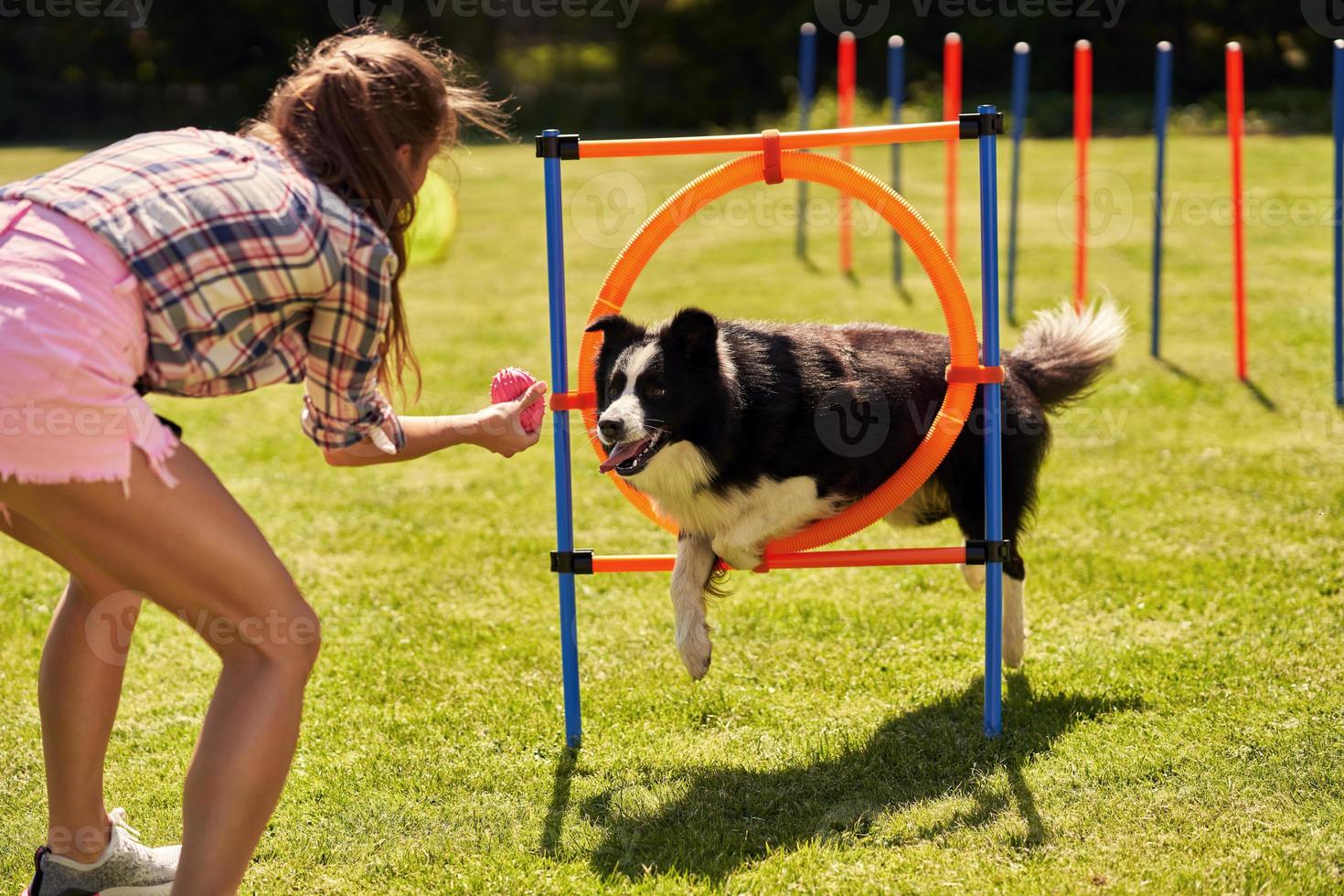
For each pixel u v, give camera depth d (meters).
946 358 3.68
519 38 24.55
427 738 3.36
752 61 23.83
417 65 2.16
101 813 2.48
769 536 3.37
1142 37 21.62
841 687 3.61
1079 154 7.91
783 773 3.09
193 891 2.01
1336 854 2.52
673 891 2.54
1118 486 5.41
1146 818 2.73
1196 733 3.11
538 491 5.79
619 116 23.64
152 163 1.91
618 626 4.17
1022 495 3.65
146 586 2.02
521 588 4.59
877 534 5.12
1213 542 4.66
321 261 1.94
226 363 1.96
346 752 3.29
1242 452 5.82
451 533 5.22
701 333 3.28
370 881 2.66
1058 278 9.84
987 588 3.22
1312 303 8.73
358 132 2.10
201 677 3.87
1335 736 3.03
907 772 3.05
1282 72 21.34
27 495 1.88
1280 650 3.64
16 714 3.58
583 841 2.80
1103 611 4.11
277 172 1.97
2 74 23.03
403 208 2.19
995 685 3.22
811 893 2.51
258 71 23.41
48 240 1.80
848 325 3.75
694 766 3.14
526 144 21.16
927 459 3.25
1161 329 8.27
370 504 5.63
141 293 1.84
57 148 20.69
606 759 3.20
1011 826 2.73
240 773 2.01
